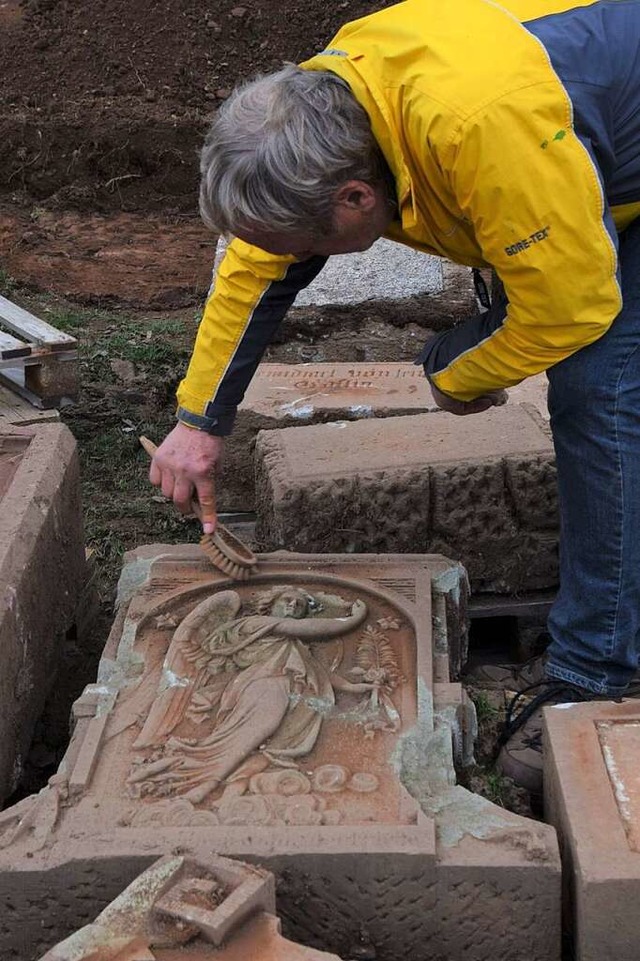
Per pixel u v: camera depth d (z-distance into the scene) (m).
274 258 2.37
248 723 2.17
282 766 2.09
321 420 3.63
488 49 1.98
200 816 1.97
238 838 1.91
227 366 2.46
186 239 7.04
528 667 3.00
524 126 1.95
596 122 2.05
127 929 1.71
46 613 2.75
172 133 7.36
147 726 2.20
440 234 2.24
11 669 2.44
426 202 2.15
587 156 1.99
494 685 2.93
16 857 1.90
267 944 1.70
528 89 1.95
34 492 2.79
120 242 6.93
